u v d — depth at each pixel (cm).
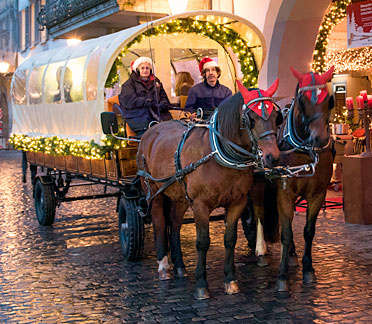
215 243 852
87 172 899
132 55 937
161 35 948
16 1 3075
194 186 593
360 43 1238
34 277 705
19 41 3081
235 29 918
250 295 610
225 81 991
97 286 662
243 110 529
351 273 675
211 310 570
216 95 826
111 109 856
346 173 958
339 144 1257
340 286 628
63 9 1916
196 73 986
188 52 970
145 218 751
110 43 802
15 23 3088
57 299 620
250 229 780
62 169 1003
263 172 695
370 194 946
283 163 622
